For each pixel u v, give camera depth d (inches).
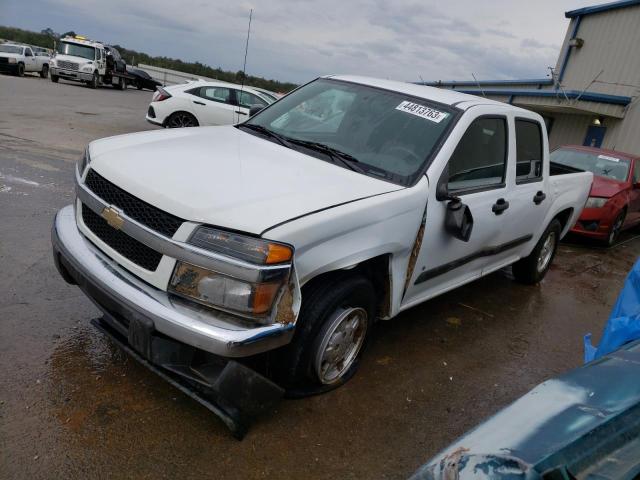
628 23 626.5
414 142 139.3
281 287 95.7
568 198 219.8
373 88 160.1
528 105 658.8
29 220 204.5
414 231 127.4
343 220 106.9
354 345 127.5
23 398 106.3
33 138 390.3
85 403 108.0
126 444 99.0
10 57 1034.7
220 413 101.0
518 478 47.8
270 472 98.4
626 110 578.9
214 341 90.6
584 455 49.6
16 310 137.5
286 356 109.6
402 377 138.6
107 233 110.3
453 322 180.2
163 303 96.2
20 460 91.4
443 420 123.6
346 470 102.3
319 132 149.1
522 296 220.7
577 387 60.6
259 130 153.9
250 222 95.5
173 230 97.7
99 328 118.0
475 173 151.7
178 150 125.5
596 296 240.5
